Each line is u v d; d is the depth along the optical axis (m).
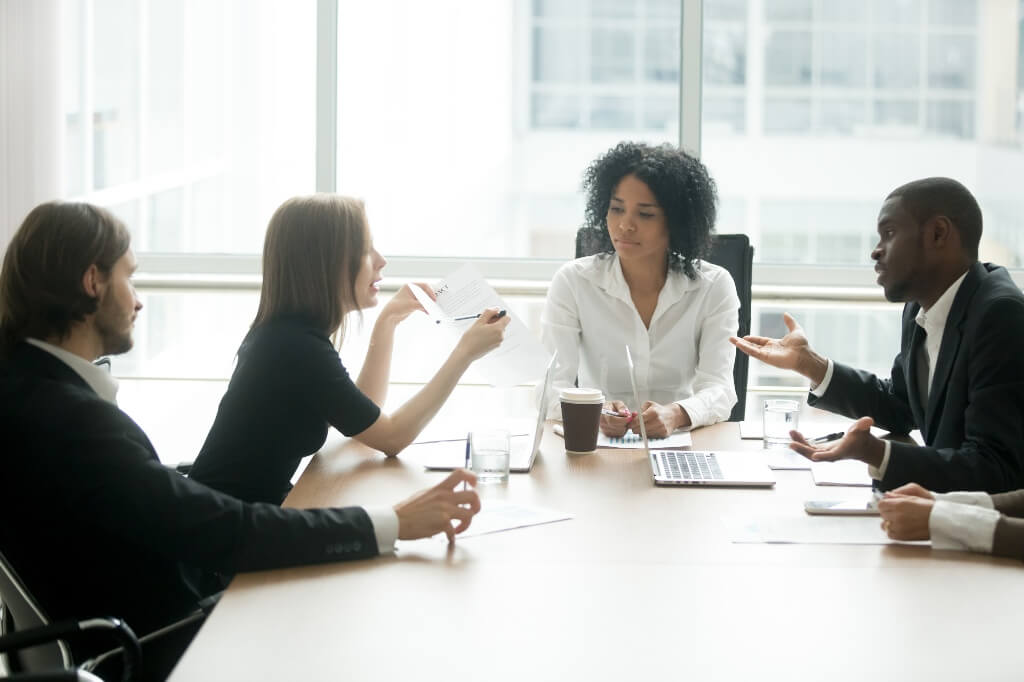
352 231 2.40
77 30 4.81
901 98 4.82
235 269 4.96
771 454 2.44
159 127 4.91
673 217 2.89
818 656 1.48
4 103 4.46
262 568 1.77
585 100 4.88
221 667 1.43
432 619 1.58
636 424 2.58
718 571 1.77
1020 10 4.75
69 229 1.82
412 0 4.84
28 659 1.86
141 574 1.88
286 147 4.92
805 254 4.92
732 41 4.81
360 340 4.87
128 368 5.07
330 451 2.46
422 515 1.86
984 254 4.89
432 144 4.92
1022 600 1.66
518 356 2.57
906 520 1.88
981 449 2.19
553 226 4.96
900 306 4.86
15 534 1.78
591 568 1.78
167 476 1.79
